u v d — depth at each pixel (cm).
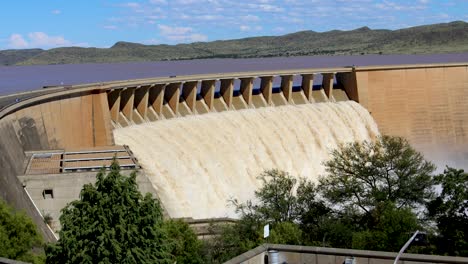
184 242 5166
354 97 13475
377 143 7344
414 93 13775
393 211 5278
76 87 8519
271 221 5741
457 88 14075
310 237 5656
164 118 10156
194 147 9531
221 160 9856
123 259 3334
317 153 11888
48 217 5906
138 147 8481
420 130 13738
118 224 3372
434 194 6391
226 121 10825
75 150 6712
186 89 10900
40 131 7012
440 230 5628
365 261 2650
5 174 5444
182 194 8544
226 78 11356
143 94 9725
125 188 3456
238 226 5719
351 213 6100
